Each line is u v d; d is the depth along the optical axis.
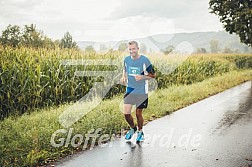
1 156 4.95
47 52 9.77
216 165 4.98
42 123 6.72
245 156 5.44
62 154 5.40
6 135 5.87
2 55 8.52
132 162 5.12
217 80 18.19
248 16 24.17
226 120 8.44
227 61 25.14
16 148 5.25
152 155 5.47
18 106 8.48
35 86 8.76
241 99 12.53
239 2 25.56
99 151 5.66
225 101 11.97
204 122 8.16
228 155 5.49
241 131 7.23
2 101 8.08
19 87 8.47
